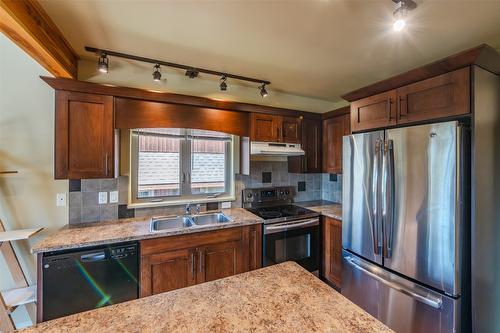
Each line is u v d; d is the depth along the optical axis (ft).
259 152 8.56
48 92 6.70
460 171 4.76
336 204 10.44
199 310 2.99
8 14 3.80
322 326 2.68
